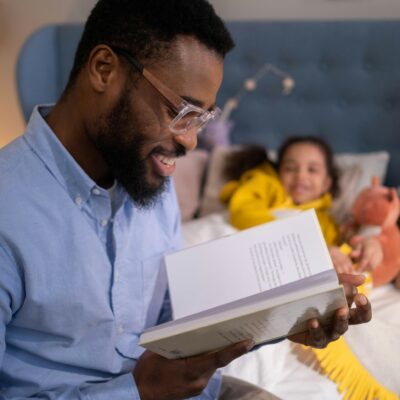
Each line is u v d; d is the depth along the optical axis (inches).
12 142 32.2
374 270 57.7
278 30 84.1
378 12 83.2
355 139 86.4
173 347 26.5
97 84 29.4
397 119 83.6
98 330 32.8
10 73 97.7
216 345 27.8
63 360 32.5
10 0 92.4
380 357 47.3
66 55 88.0
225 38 29.6
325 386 44.2
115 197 34.3
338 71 84.0
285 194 76.1
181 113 28.5
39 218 29.9
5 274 28.5
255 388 38.3
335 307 26.7
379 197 62.6
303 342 32.3
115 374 34.7
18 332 31.6
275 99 87.7
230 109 89.0
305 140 78.1
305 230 35.4
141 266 36.2
